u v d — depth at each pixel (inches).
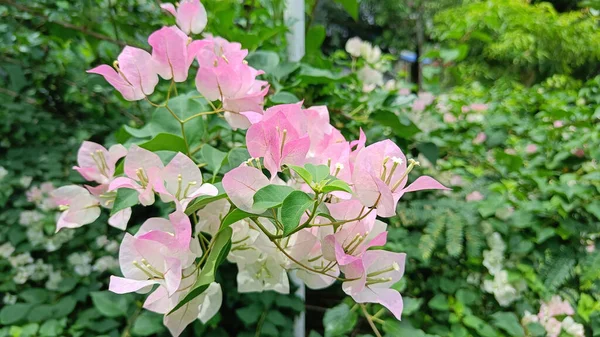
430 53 27.2
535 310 23.7
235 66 12.3
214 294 11.7
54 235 29.9
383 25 141.3
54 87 33.6
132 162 10.5
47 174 31.6
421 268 24.9
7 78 34.1
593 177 21.8
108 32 25.2
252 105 12.3
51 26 25.4
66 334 24.7
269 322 22.5
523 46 73.9
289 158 9.7
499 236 22.3
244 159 12.1
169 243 9.2
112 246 29.7
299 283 23.6
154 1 28.0
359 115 23.8
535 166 25.5
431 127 26.3
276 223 10.1
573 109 28.8
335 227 10.0
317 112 11.6
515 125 29.7
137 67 11.8
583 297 22.9
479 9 58.2
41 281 30.8
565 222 21.2
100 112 31.7
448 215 22.0
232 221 9.8
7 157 32.9
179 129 14.2
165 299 9.5
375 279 9.9
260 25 26.1
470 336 21.3
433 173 25.7
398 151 9.8
